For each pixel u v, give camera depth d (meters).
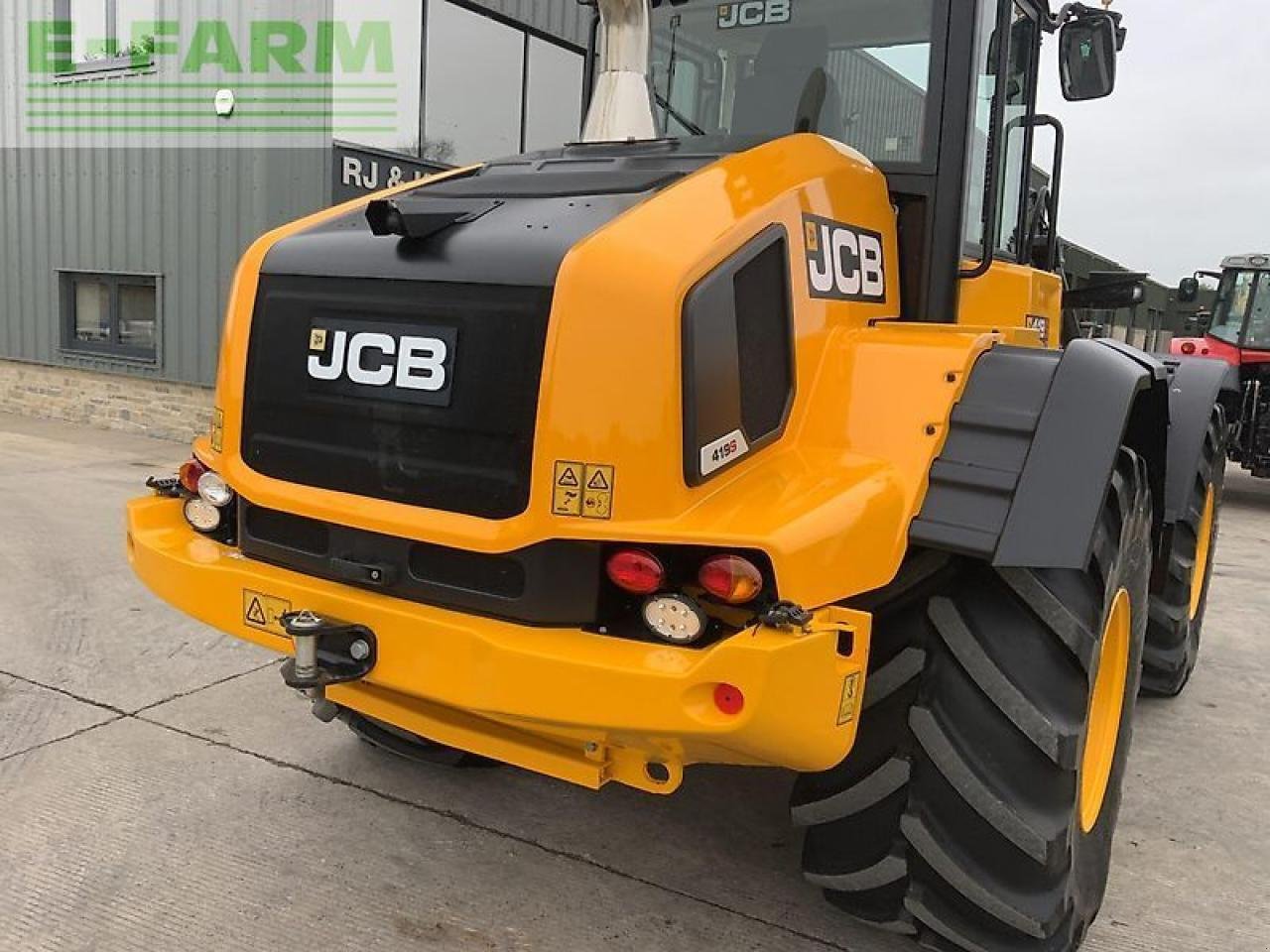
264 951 2.45
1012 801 2.18
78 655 4.22
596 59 3.72
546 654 2.03
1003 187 3.48
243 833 2.95
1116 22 3.55
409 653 2.22
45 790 3.13
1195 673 4.72
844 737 2.03
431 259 2.31
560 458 2.12
